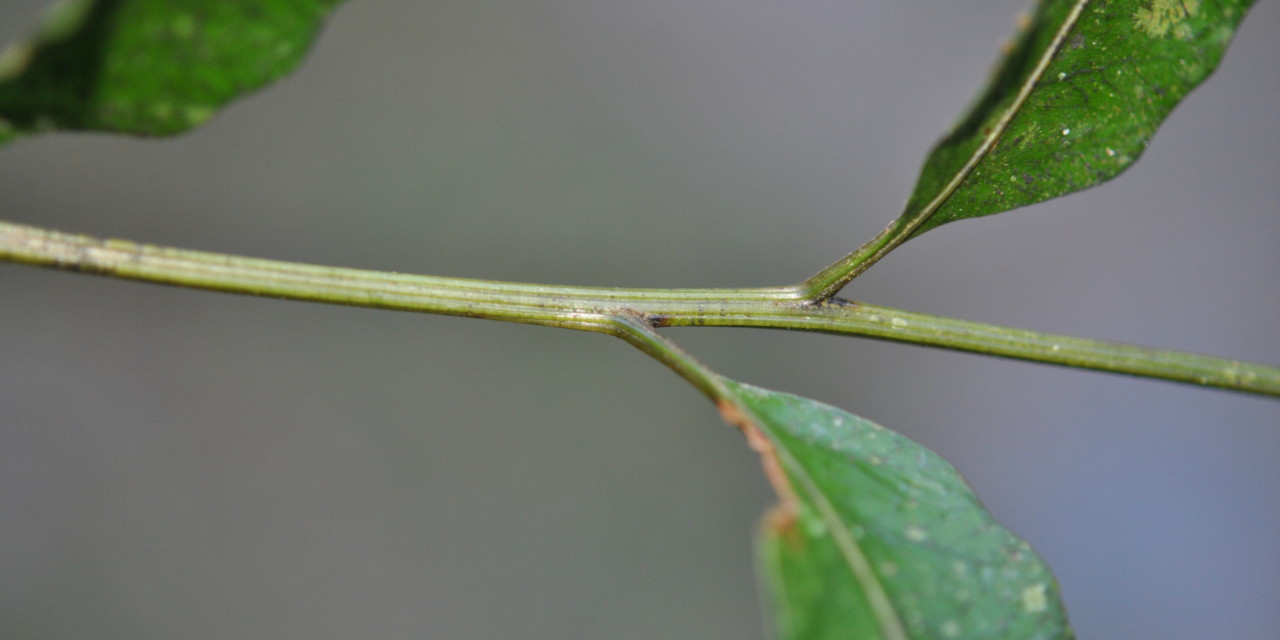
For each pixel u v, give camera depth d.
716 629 0.50
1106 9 0.27
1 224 0.27
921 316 0.28
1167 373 0.28
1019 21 0.27
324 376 0.50
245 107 0.47
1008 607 0.26
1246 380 0.28
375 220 0.48
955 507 0.27
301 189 0.48
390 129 0.49
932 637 0.26
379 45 0.50
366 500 0.50
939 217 0.28
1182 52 0.28
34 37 0.26
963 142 0.28
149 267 0.27
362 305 0.27
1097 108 0.28
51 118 0.26
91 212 0.43
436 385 0.50
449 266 0.49
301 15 0.26
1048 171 0.28
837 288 0.28
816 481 0.27
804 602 0.26
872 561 0.26
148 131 0.26
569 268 0.50
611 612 0.50
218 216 0.46
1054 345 0.28
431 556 0.50
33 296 0.46
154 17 0.26
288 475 0.49
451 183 0.49
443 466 0.50
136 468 0.47
